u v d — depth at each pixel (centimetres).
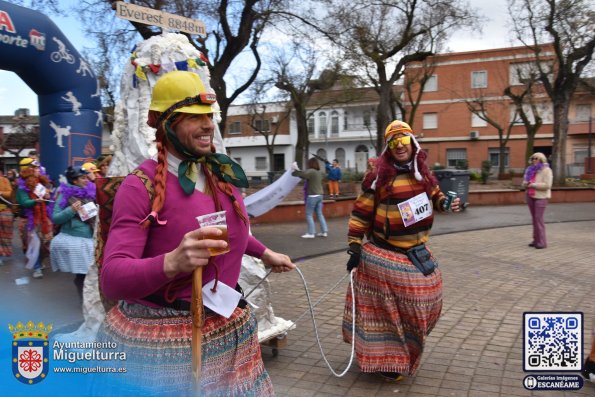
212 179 198
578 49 2353
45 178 780
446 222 1395
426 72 3152
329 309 556
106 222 219
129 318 192
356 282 370
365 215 365
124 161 375
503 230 1225
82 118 886
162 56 366
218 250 165
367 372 365
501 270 755
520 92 4197
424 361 411
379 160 364
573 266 784
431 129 4581
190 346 186
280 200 370
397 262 351
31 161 762
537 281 681
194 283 180
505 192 1956
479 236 1124
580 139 4222
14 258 922
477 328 489
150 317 188
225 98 1636
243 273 394
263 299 401
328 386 366
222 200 198
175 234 182
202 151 187
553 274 726
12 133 2805
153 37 376
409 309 350
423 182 359
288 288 650
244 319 205
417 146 359
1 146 2481
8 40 779
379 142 2230
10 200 881
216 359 192
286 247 966
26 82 868
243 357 202
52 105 877
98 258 220
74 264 545
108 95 1591
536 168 948
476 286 654
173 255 159
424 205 356
